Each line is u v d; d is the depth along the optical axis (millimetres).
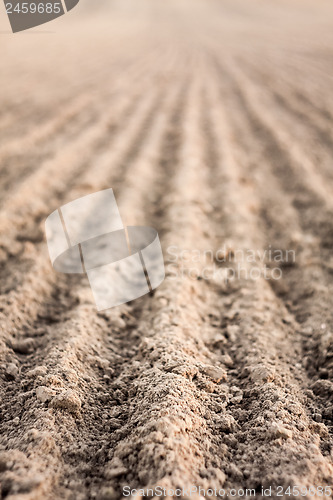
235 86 11023
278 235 4184
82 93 9898
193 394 2062
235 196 4801
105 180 5215
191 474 1609
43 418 1863
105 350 2568
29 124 7281
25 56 14945
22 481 1498
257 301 3072
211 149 6539
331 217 4258
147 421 1845
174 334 2557
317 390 2293
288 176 5555
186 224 4066
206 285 3318
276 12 33969
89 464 1743
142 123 7891
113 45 19734
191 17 35344
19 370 2295
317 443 1856
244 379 2320
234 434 1920
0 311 2707
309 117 8008
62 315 2902
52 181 4996
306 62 14023
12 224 3904
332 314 2928
